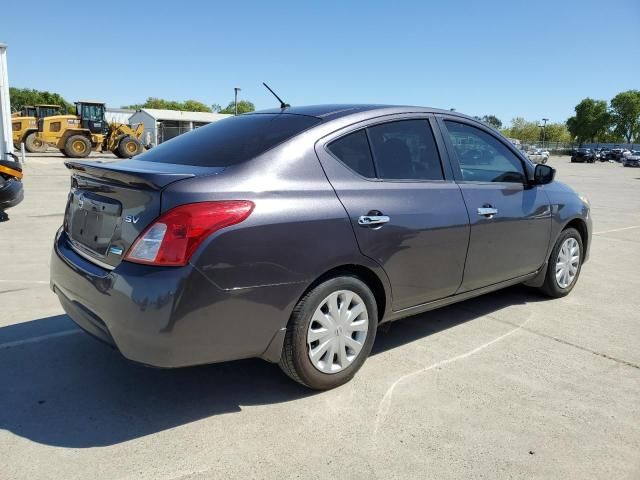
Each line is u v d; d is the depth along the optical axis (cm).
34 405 292
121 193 272
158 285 246
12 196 830
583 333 413
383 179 328
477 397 309
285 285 276
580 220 502
